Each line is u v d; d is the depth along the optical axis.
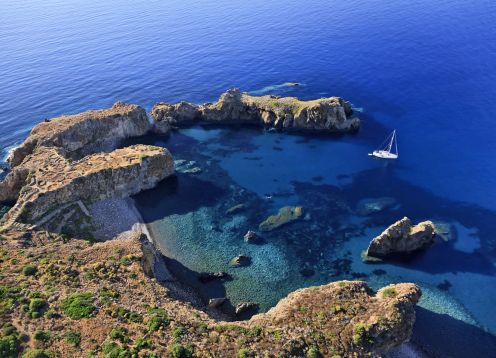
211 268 79.62
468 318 68.25
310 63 170.75
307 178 106.06
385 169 106.88
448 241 83.19
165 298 66.00
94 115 126.06
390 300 62.66
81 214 91.31
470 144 112.75
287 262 80.62
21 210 86.25
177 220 93.62
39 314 58.16
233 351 55.12
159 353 53.56
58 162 103.31
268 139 125.38
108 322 57.88
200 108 138.25
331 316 60.72
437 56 162.75
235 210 95.56
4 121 139.25
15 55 194.38
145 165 102.88
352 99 141.38
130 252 74.81
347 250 82.75
